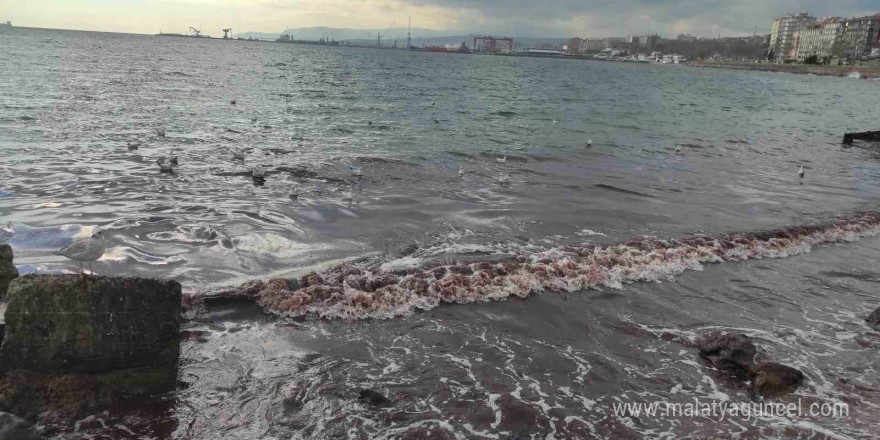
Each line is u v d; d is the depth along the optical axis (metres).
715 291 9.48
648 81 100.19
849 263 11.30
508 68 125.25
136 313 5.71
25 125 19.98
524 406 5.96
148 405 5.62
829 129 37.50
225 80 49.72
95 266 8.34
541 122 31.67
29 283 5.46
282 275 8.57
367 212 12.12
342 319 7.59
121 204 11.55
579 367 6.85
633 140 26.38
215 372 6.22
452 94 49.00
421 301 8.18
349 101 38.03
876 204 16.20
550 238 11.25
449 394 6.09
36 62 54.75
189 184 13.54
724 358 7.11
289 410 5.67
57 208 10.99
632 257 10.27
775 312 8.80
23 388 5.37
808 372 7.02
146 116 24.61
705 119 39.81
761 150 25.84
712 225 12.88
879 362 7.36
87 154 15.96
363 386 6.14
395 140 21.97
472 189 14.81
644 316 8.36
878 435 5.78
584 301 8.71
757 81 119.88
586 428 5.69
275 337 7.03
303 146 19.55
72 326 5.50
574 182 16.41
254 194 13.02
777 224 13.29
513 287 8.80
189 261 8.86
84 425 5.30
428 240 10.62
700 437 5.64
